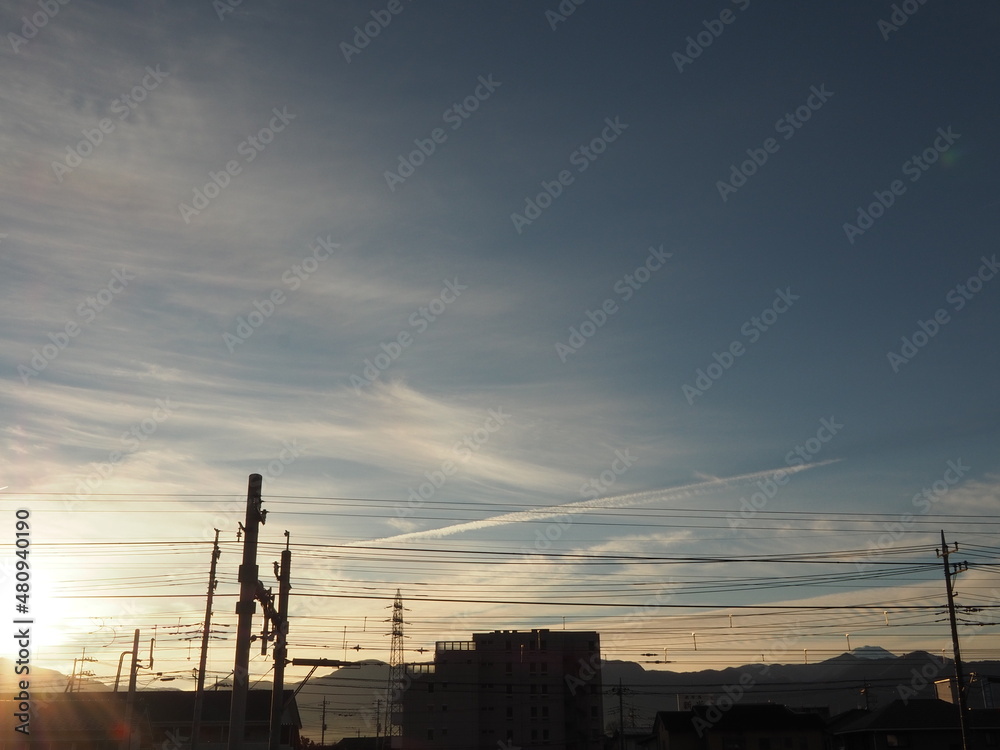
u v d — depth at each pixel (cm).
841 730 7425
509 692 10975
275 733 3164
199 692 4428
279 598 3334
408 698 10894
